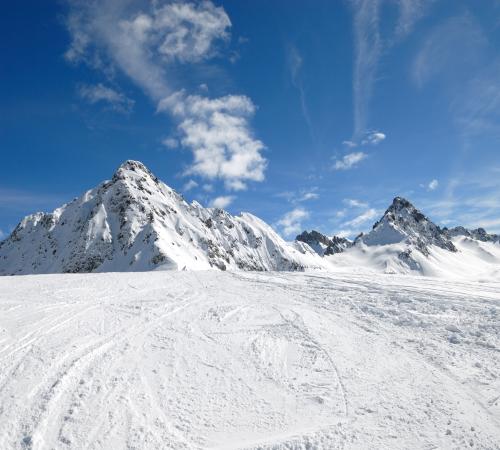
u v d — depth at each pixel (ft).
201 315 53.31
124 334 43.86
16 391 30.45
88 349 38.73
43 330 43.60
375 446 26.07
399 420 28.94
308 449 25.85
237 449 25.63
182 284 78.07
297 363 38.19
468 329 48.37
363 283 85.46
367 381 34.78
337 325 50.52
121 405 29.60
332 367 37.40
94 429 26.73
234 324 49.67
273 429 27.86
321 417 29.32
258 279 90.58
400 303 62.69
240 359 38.73
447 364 38.17
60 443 25.26
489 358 39.47
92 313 51.44
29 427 26.45
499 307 59.16
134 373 34.55
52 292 63.00
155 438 26.27
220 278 90.48
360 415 29.58
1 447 24.57
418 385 34.12
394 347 42.75
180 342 42.34
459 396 32.30
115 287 70.03
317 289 76.13
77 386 31.76
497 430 27.86
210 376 34.96
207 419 28.71
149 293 66.44
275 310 57.36
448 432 27.50
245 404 30.86
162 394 31.55
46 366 34.50
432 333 47.39
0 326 44.42
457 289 78.54
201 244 611.06
